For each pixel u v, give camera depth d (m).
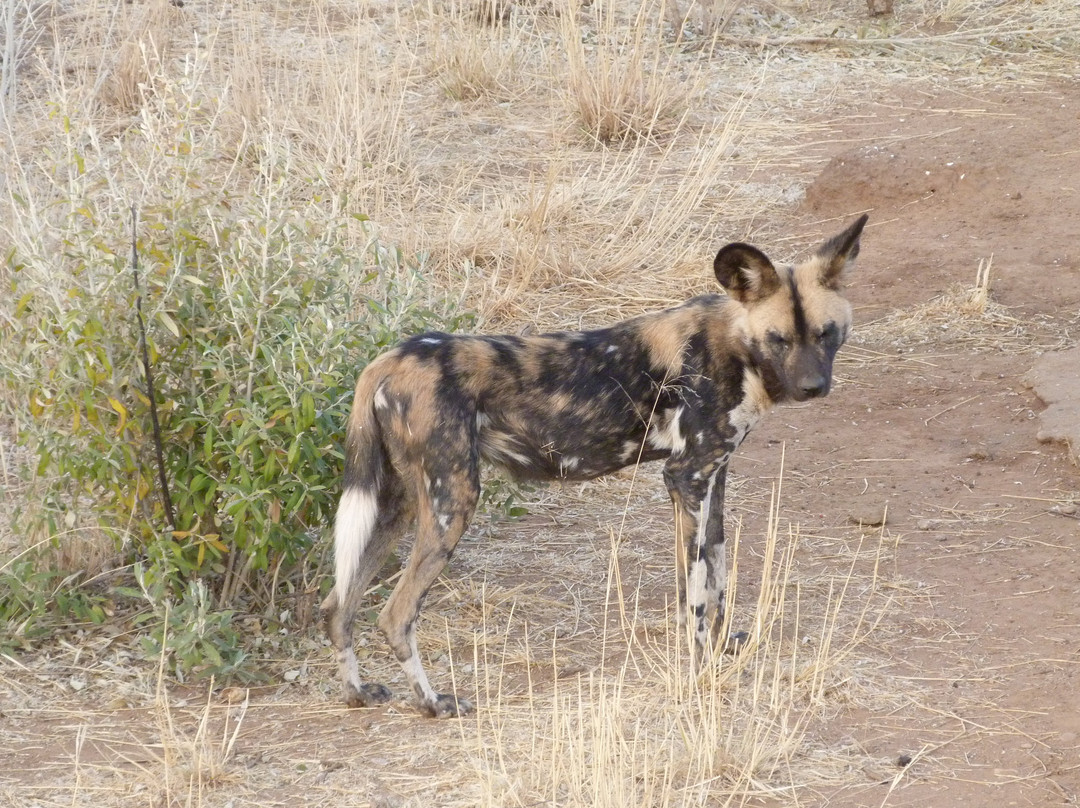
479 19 34.91
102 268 14.05
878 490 18.02
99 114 28.30
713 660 12.91
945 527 16.81
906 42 34.22
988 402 20.31
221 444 14.10
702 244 25.38
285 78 30.16
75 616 14.77
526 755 11.97
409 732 12.59
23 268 14.93
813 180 27.84
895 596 15.11
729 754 11.70
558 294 23.78
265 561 13.90
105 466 13.95
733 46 34.34
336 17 35.06
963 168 26.69
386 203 26.14
